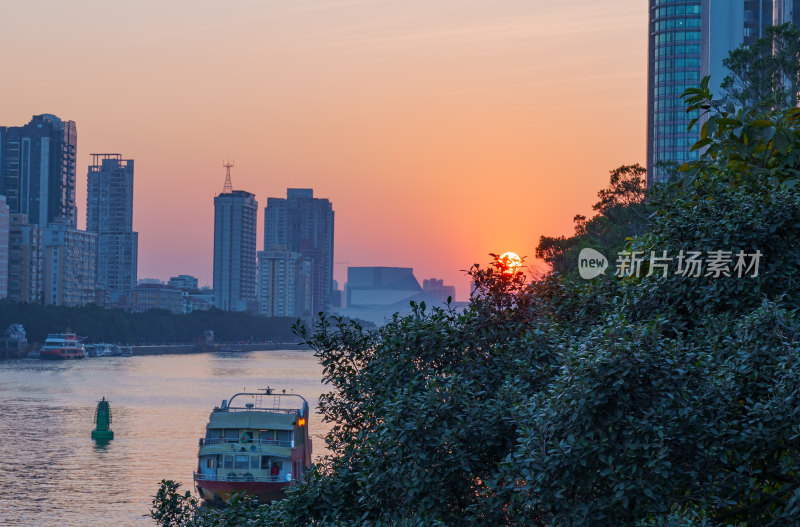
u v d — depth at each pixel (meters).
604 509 9.95
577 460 9.91
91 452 87.00
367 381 14.30
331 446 15.17
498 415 11.37
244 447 59.47
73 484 70.19
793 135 13.61
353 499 13.34
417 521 11.46
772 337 10.64
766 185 12.87
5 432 101.00
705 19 156.38
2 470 76.38
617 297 14.04
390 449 11.70
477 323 13.69
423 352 13.50
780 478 10.39
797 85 51.25
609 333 10.15
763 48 52.28
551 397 10.34
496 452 11.59
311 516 13.40
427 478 11.33
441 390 11.65
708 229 12.50
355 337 15.35
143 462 81.38
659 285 12.89
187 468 78.44
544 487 9.99
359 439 13.57
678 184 14.12
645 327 10.19
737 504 10.60
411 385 12.05
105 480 72.06
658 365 9.92
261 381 192.12
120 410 126.88
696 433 9.92
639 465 9.88
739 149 13.68
